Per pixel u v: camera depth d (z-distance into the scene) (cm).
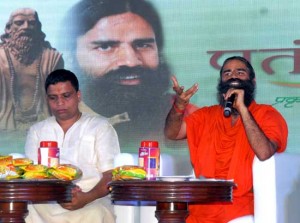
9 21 781
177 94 544
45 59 776
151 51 755
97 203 536
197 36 746
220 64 740
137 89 757
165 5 753
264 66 729
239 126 532
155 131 751
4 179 453
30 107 776
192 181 449
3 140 776
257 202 516
